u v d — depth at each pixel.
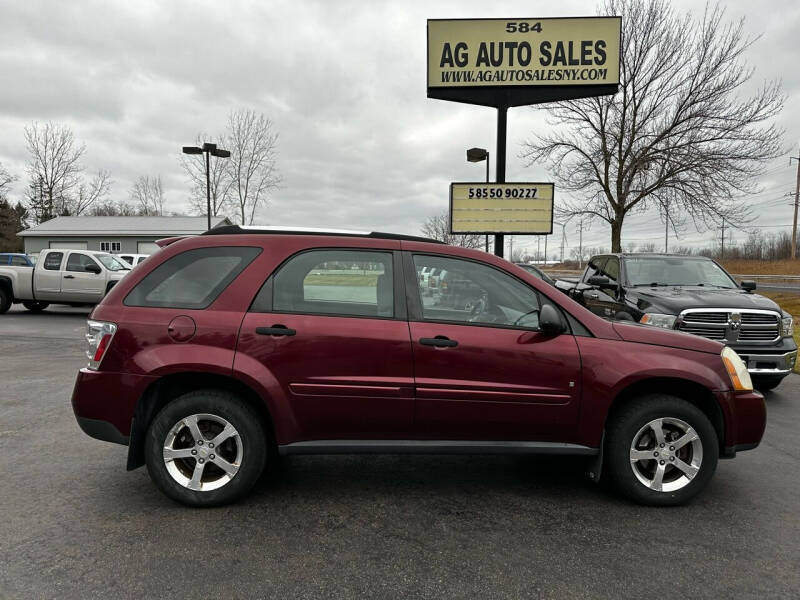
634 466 3.40
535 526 3.12
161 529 3.01
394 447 3.35
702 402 3.60
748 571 2.64
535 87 11.30
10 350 9.10
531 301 3.48
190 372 3.26
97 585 2.45
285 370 3.25
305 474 3.93
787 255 58.69
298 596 2.40
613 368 3.32
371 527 3.08
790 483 3.82
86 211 54.81
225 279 3.37
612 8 17.80
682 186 17.88
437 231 42.03
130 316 3.28
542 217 11.92
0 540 2.86
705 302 6.41
